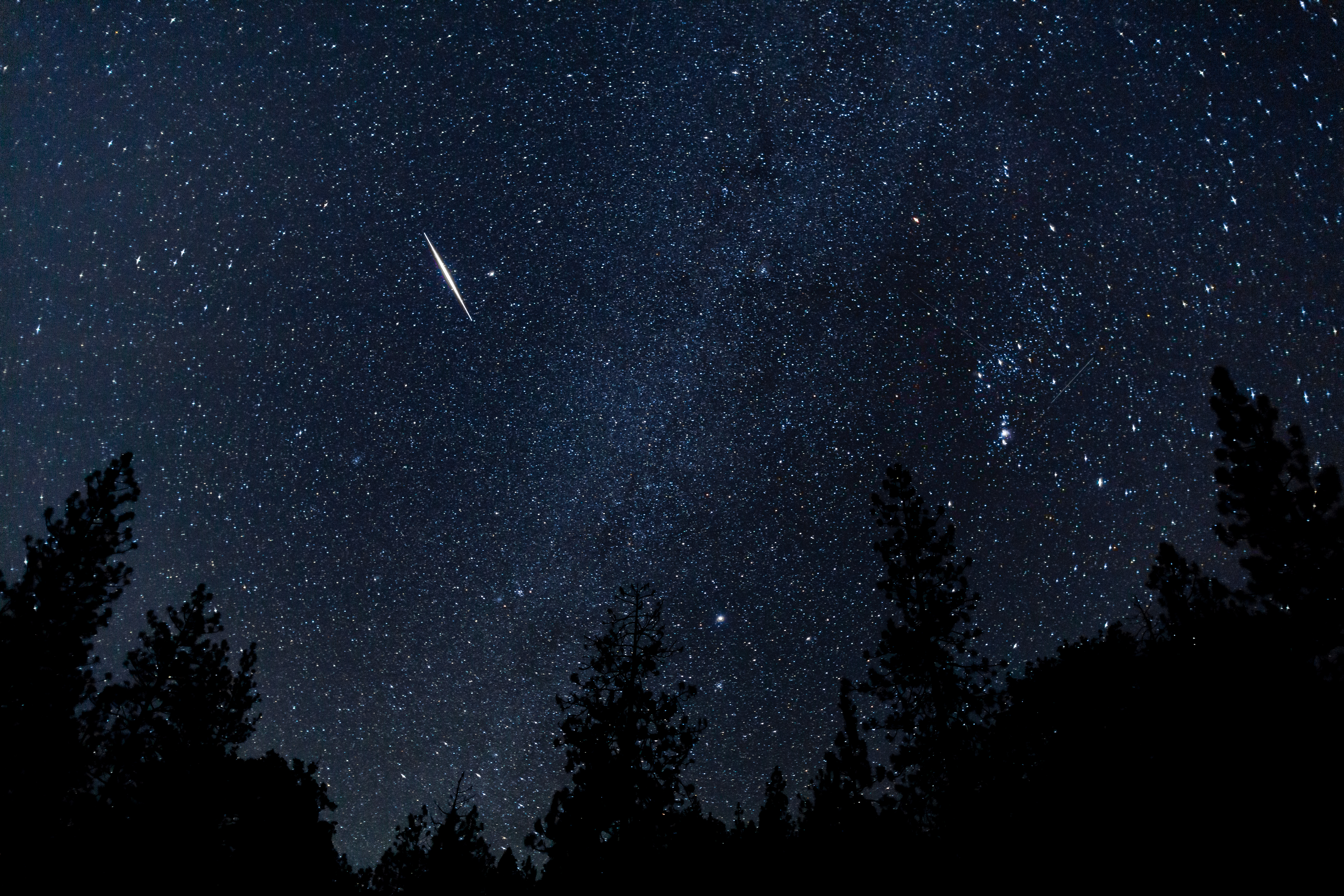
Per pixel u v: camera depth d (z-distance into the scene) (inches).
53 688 471.5
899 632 594.9
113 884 476.4
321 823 593.6
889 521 638.5
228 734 567.5
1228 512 407.5
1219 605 410.9
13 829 450.6
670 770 629.0
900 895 486.6
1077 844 418.6
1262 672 370.9
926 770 552.1
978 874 457.1
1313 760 348.5
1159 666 421.4
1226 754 371.9
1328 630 367.6
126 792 519.2
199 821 530.0
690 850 591.2
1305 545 379.6
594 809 603.8
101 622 493.7
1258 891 340.5
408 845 736.3
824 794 587.2
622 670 668.1
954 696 561.6
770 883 558.3
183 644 564.7
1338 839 332.5
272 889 544.7
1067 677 487.2
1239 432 409.1
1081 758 448.8
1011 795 486.9
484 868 717.9
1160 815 390.9
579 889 572.4
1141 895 374.0
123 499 520.7
